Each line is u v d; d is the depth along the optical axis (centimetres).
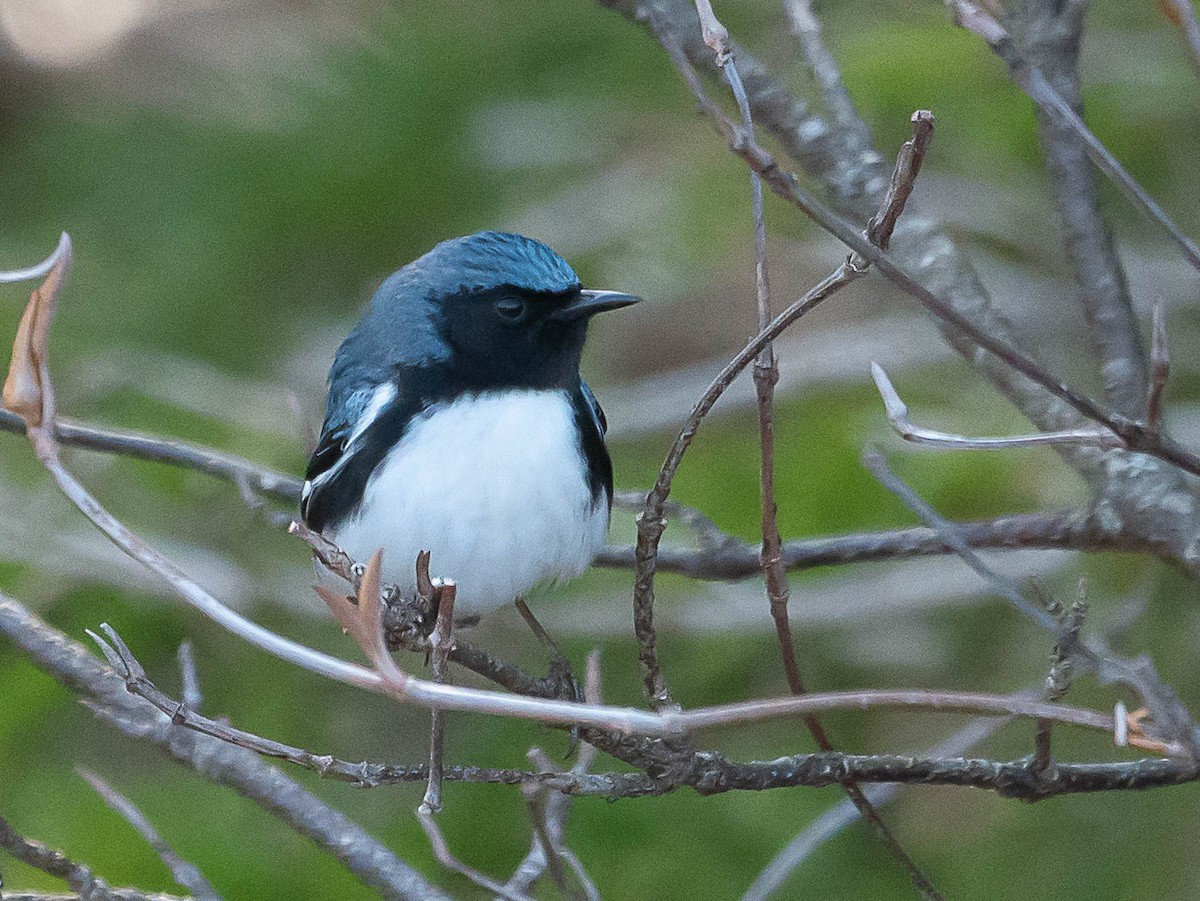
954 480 1089
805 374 1205
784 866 764
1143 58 1111
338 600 526
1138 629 1048
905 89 1121
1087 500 875
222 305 1283
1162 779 632
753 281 1459
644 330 1548
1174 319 1211
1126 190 538
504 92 1268
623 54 1268
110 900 672
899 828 1103
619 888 1073
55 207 1312
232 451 1216
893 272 521
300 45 1373
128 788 1078
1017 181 1242
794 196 512
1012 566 1107
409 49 1299
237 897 1012
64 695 1103
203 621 1154
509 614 1183
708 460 1171
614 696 1150
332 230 1271
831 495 1106
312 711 1161
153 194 1291
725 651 1152
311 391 1265
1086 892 1028
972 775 636
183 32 1708
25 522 1134
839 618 1104
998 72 1116
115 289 1282
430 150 1255
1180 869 1006
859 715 1125
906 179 533
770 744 1119
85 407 1218
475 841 1094
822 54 849
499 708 527
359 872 724
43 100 1734
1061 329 1231
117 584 1123
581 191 1300
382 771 586
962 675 1120
